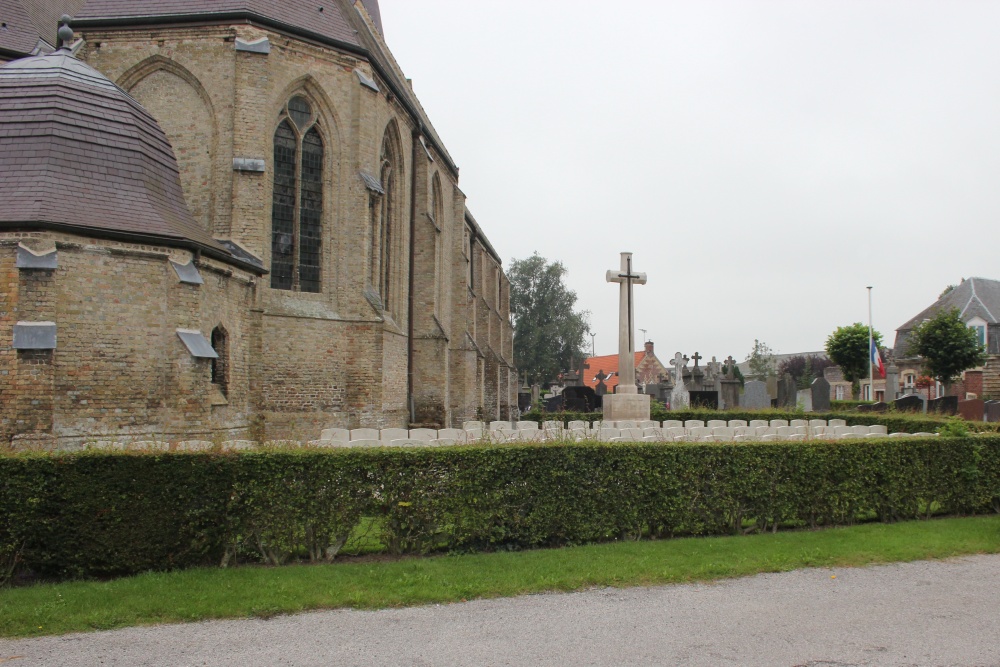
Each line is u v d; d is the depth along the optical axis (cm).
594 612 840
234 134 2295
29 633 762
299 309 2405
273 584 904
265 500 1010
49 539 927
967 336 4816
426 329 3272
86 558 940
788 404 3584
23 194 1648
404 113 3083
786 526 1344
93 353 1658
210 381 1816
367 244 2536
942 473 1430
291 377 2364
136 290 1725
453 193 3975
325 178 2539
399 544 1077
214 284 1967
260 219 2277
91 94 1870
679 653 712
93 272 1669
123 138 1862
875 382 6869
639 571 994
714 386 4406
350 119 2552
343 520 1043
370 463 1062
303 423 2375
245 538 1011
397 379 2833
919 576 1009
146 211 1798
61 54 1930
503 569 991
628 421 2373
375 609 849
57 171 1712
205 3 2412
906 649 729
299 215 2483
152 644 735
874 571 1034
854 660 698
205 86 2338
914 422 2183
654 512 1201
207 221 2320
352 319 2484
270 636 758
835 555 1098
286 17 2505
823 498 1320
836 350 5909
